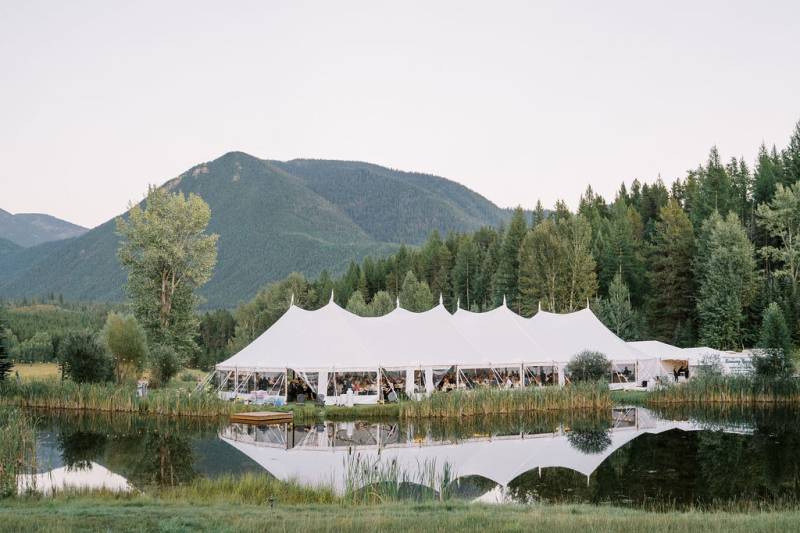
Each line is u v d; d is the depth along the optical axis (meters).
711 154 107.75
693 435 36.44
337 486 22.97
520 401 45.81
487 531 14.04
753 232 98.38
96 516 15.67
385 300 110.38
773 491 23.17
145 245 71.31
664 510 20.09
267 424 40.16
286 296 137.75
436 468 26.83
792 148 102.12
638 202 140.38
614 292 90.19
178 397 44.22
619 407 50.19
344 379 49.34
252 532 14.04
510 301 110.81
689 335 86.94
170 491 20.53
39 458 28.72
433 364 49.78
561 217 125.06
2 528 13.91
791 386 52.56
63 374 55.25
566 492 22.92
